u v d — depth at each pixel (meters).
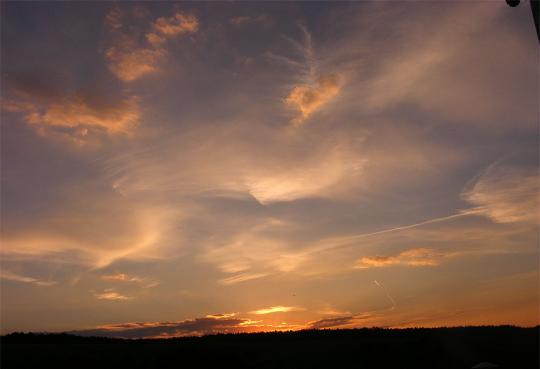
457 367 56.28
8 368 54.50
